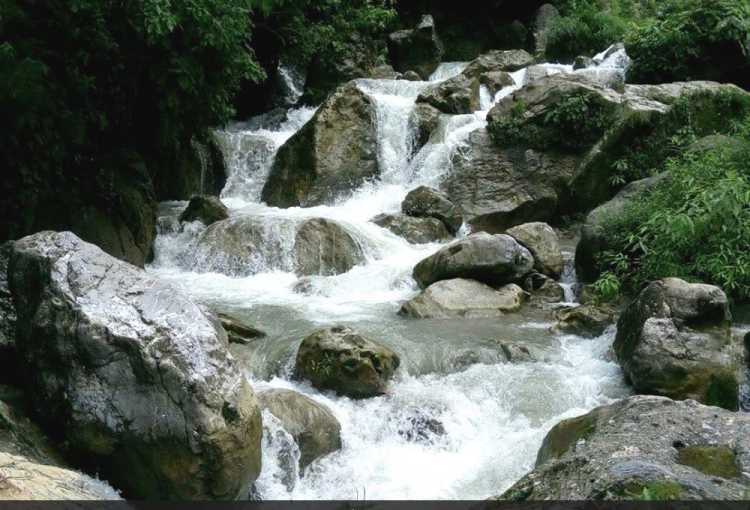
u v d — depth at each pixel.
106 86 10.53
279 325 8.46
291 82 19.91
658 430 4.76
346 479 6.25
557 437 5.64
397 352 7.65
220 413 5.39
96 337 5.58
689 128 12.01
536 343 8.05
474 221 12.03
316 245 10.68
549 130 12.52
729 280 8.02
